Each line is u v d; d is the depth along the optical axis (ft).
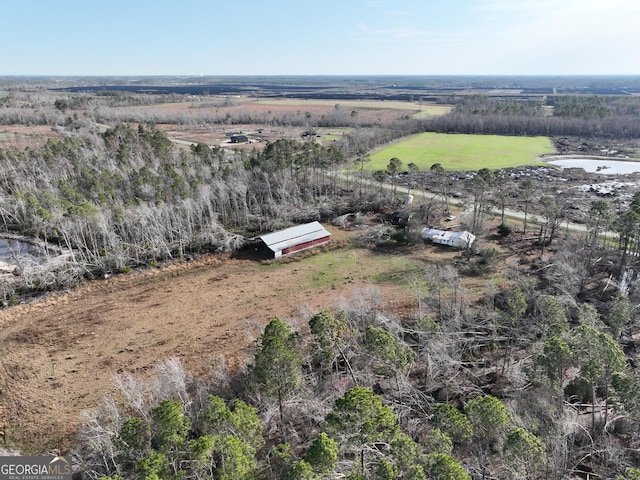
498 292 182.80
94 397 132.46
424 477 73.97
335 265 223.71
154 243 222.48
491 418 87.25
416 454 81.00
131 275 209.56
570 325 151.23
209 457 87.92
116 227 234.17
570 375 125.18
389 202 299.38
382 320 149.59
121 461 95.71
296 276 212.43
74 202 246.27
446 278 185.57
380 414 84.12
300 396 116.88
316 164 323.78
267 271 218.38
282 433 108.58
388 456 87.30
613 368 98.84
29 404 130.41
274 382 104.17
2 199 264.72
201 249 234.58
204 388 123.54
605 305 167.94
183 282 207.21
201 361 147.33
